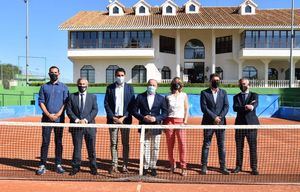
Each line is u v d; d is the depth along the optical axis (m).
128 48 42.38
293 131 18.03
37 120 27.03
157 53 43.53
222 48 45.16
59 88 8.90
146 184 7.69
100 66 44.12
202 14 46.81
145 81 43.81
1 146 12.66
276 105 31.86
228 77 44.69
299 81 41.88
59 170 8.68
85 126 8.22
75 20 44.28
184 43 45.47
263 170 9.14
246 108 8.75
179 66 44.28
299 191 7.22
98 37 42.66
